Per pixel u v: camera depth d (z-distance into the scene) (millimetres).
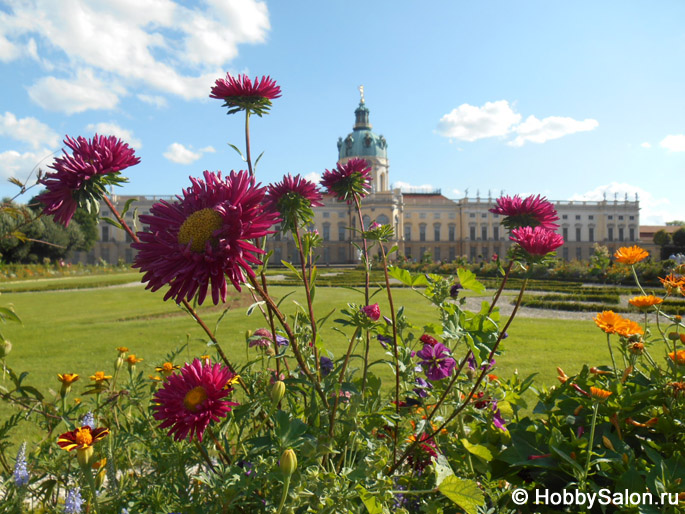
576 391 2090
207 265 994
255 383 1697
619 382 1970
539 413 2143
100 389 2053
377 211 63219
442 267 40906
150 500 1497
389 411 1670
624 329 1995
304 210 1585
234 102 1557
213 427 1646
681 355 1930
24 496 1559
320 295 17594
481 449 1617
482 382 1924
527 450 1814
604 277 26547
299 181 1579
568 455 1681
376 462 1341
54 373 5598
